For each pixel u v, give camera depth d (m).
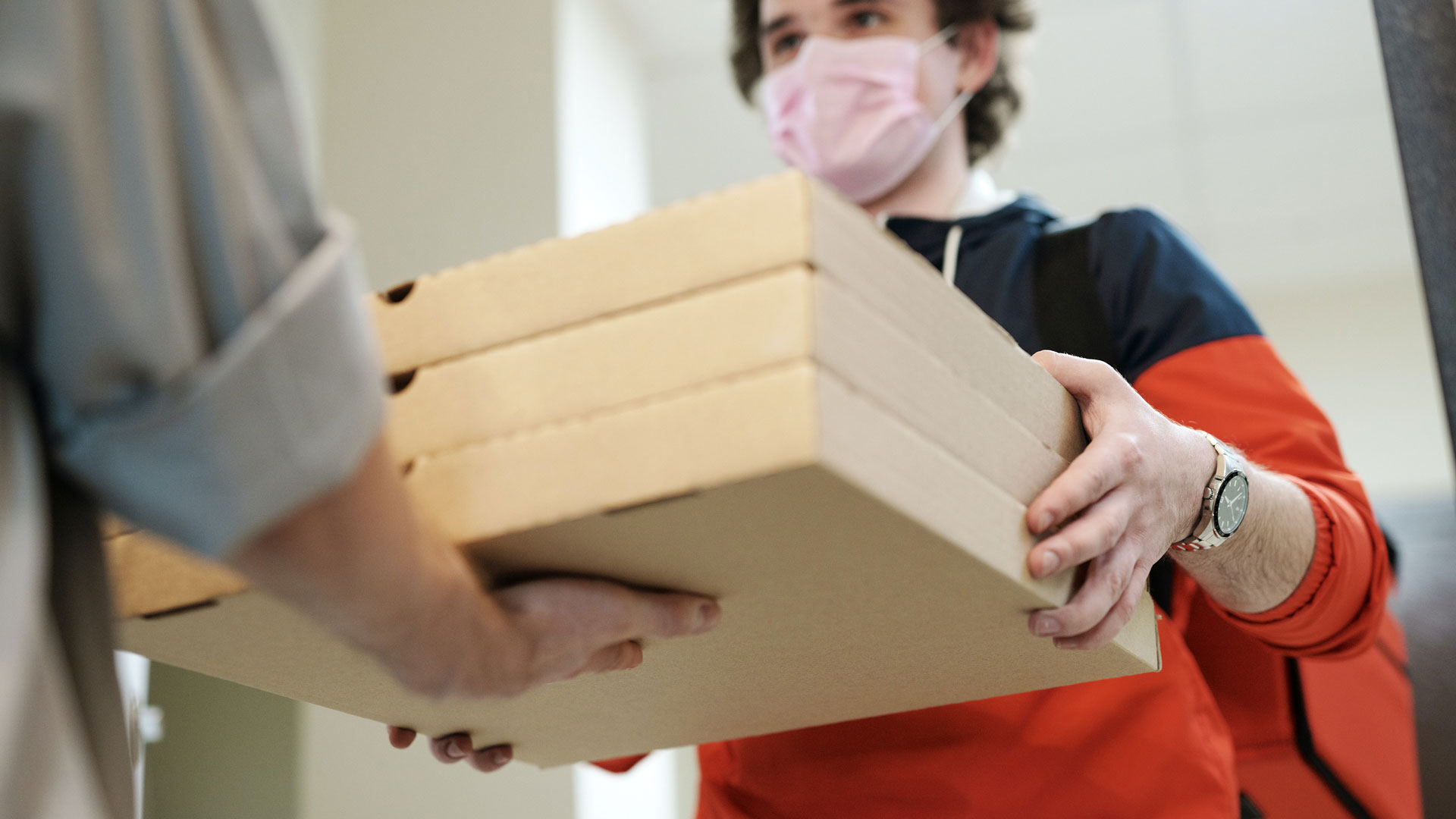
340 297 0.49
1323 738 1.37
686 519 0.59
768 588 0.68
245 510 0.47
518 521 0.60
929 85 1.50
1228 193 4.35
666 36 3.96
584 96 3.66
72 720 0.50
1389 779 1.41
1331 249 4.64
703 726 0.98
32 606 0.47
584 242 0.62
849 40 1.52
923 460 0.60
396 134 3.65
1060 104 3.99
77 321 0.45
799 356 0.55
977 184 1.45
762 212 0.58
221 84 0.48
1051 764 1.00
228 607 0.69
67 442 0.48
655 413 0.58
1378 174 4.20
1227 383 1.11
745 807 1.09
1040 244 1.24
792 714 0.95
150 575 0.70
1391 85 1.07
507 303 0.64
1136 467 0.76
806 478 0.55
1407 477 4.62
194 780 3.70
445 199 3.56
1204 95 3.92
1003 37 1.59
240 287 0.47
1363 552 1.01
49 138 0.44
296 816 3.64
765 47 1.63
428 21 3.71
